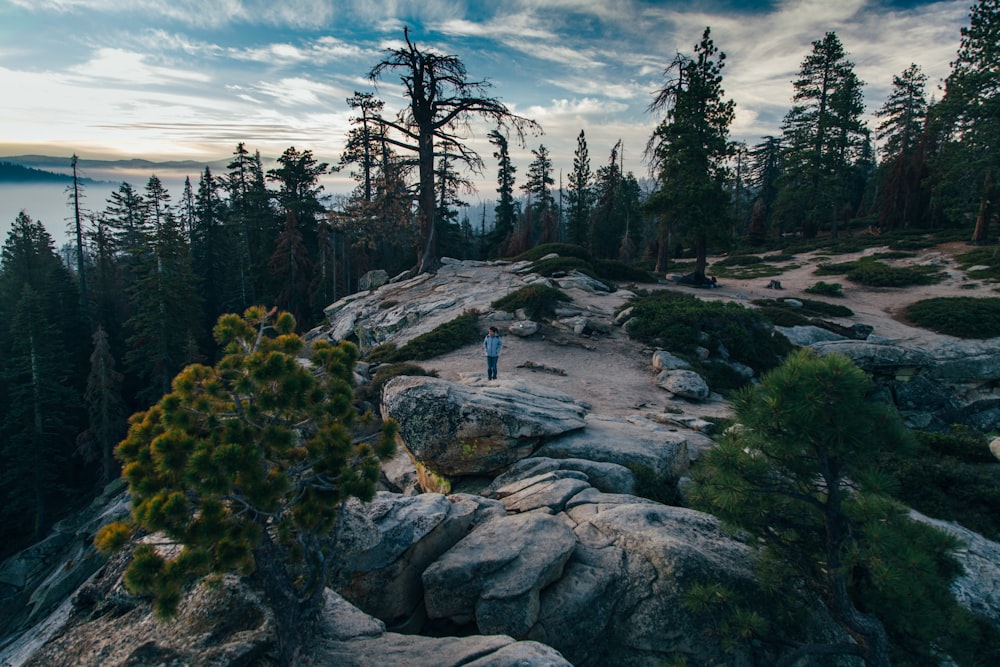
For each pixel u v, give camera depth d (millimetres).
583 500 7801
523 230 71812
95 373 34125
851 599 5406
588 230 73375
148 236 37000
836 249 50094
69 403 35312
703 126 34969
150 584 3508
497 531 6598
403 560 6105
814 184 57438
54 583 22000
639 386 17156
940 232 49500
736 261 52031
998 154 39531
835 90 54625
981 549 7938
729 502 5629
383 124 33500
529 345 21016
